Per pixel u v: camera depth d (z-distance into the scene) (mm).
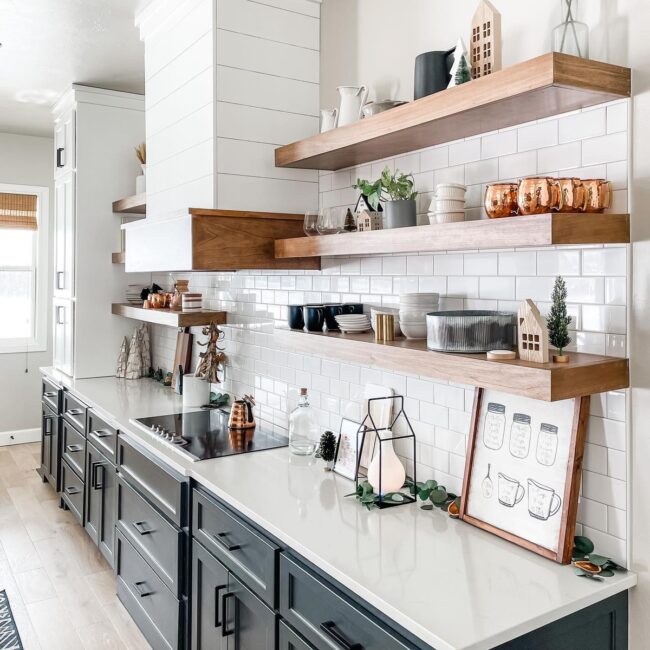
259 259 2594
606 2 1542
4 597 3105
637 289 1502
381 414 2260
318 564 1602
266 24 2592
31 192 5684
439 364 1674
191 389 3438
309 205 2699
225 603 2049
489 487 1797
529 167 1753
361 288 2406
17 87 4223
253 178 2574
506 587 1456
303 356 2752
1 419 5703
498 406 1808
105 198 4352
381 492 1981
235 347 3383
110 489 3225
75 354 4320
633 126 1495
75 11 3049
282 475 2285
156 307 3955
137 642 2744
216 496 2191
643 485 1505
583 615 1428
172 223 2689
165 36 2936
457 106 1638
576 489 1571
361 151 2178
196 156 2635
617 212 1535
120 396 3732
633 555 1524
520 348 1562
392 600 1394
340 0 2547
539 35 1705
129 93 4375
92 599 3105
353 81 2473
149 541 2664
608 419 1569
